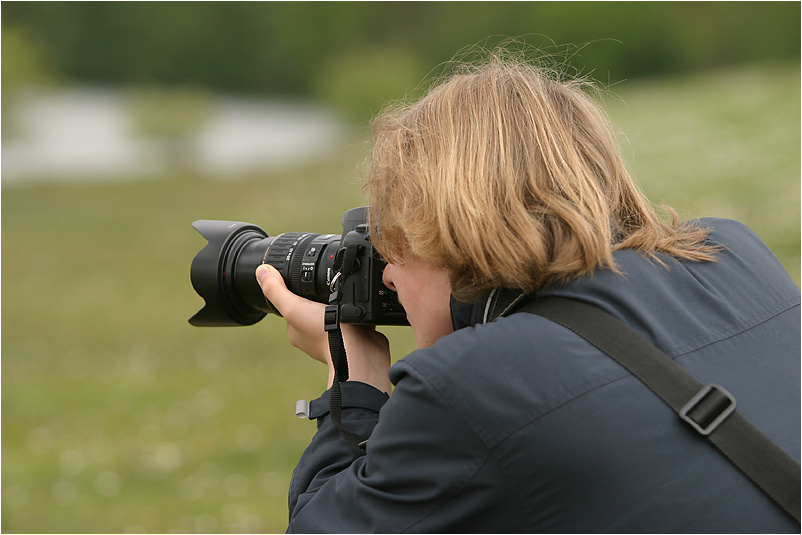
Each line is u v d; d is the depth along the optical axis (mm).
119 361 13016
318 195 25656
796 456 1889
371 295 2711
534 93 2301
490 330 2000
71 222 27250
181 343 13891
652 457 1851
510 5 63094
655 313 2027
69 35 82312
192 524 7238
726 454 1854
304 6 82500
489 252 2090
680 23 54625
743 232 2396
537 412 1884
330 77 58875
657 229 2273
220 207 27031
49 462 8992
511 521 1931
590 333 1964
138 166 44312
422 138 2283
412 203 2229
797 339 2090
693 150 18406
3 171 42594
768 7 54312
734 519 1817
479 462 1918
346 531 2123
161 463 8719
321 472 2381
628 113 25000
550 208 2127
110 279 19312
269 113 69562
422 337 2428
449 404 1937
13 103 48688
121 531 7164
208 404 10680
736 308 2107
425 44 69562
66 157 47938
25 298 17797
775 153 16859
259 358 12758
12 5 81250
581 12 53594
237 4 83375
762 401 1944
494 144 2201
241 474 8391
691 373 1947
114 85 83000
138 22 83062
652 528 1832
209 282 3273
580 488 1863
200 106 50906
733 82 29922
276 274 3090
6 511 7602
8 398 11453
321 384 11281
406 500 2016
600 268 2086
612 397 1884
